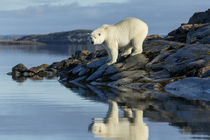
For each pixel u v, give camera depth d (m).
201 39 28.27
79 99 17.48
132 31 24.23
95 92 20.28
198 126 11.08
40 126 11.36
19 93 20.34
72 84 25.53
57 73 37.00
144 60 24.81
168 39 35.50
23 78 31.89
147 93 19.25
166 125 11.27
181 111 13.65
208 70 21.02
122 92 19.94
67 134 10.30
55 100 17.28
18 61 63.50
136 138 9.80
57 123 11.82
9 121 12.17
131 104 15.59
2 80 29.73
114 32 23.88
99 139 9.73
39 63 58.91
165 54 24.94
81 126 11.35
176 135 10.03
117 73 24.36
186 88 19.78
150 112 13.56
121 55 26.48
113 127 11.12
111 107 14.92
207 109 14.05
